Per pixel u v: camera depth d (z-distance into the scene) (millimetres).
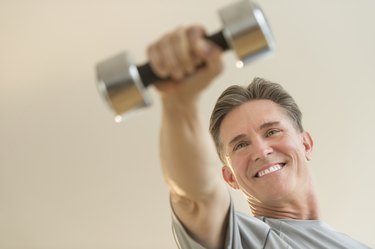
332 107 2766
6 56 2506
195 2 2410
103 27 2467
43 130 2777
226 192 864
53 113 2715
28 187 2975
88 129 2791
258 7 622
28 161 2877
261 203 1303
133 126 2781
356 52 2613
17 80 2592
